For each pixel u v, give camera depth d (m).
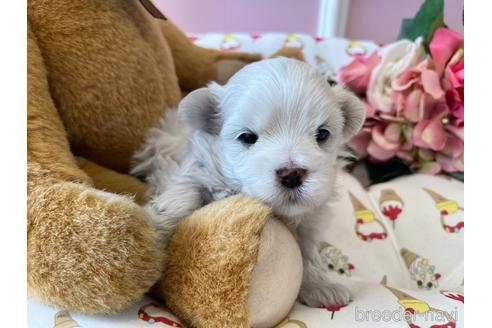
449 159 0.41
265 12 0.58
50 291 0.18
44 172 0.20
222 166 0.24
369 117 0.41
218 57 0.40
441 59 0.39
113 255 0.18
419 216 0.35
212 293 0.19
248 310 0.19
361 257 0.32
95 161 0.29
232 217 0.20
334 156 0.25
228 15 0.58
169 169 0.28
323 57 0.48
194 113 0.25
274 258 0.20
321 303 0.25
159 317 0.20
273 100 0.22
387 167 0.42
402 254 0.33
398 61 0.41
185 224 0.21
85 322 0.19
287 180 0.21
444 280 0.32
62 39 0.25
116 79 0.27
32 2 0.24
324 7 0.57
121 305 0.19
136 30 0.28
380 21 0.58
